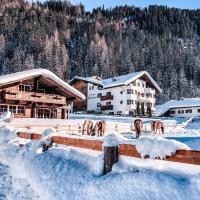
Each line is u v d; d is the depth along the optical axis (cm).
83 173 708
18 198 698
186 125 4184
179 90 11169
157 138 586
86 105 7100
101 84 6594
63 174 753
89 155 782
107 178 627
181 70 13012
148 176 568
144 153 590
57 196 659
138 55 14488
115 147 657
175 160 545
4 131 1438
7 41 13838
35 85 3497
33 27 15512
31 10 19975
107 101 6594
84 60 13875
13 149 1188
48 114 3697
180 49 18375
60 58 13225
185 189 498
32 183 798
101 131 2042
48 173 799
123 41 19325
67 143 888
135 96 6419
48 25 17438
